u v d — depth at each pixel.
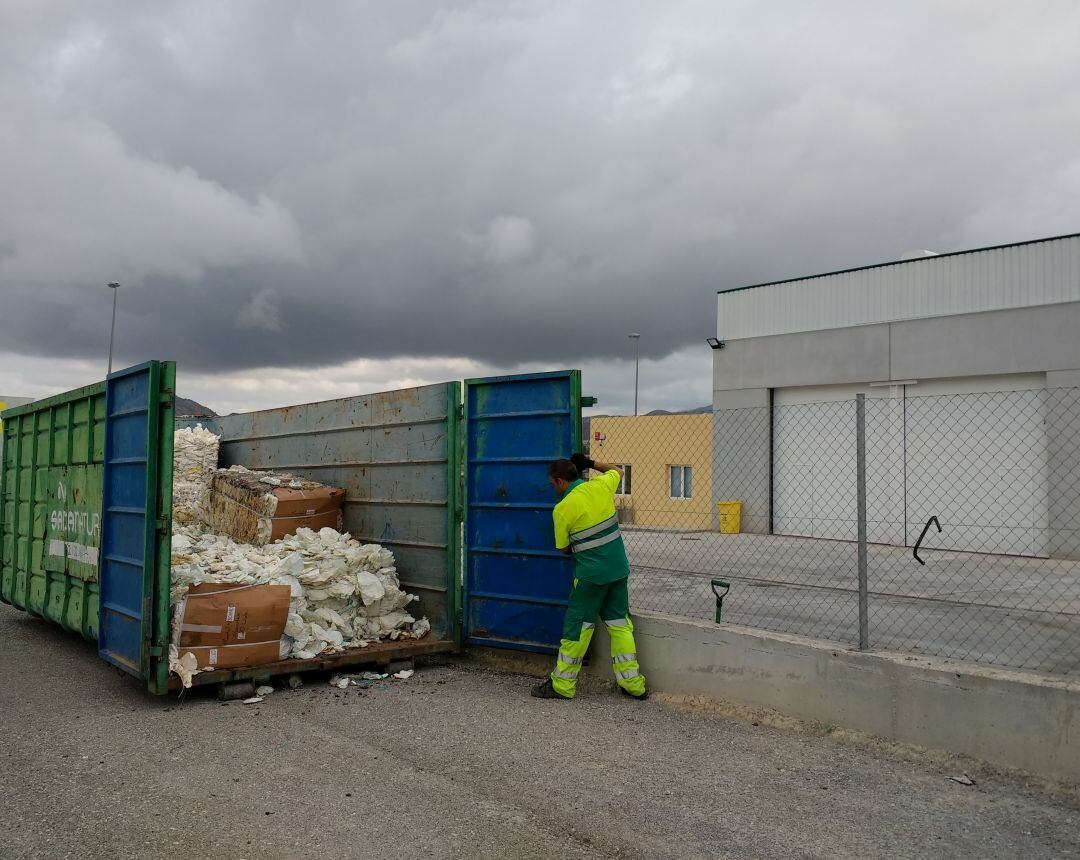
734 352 23.42
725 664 6.34
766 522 22.30
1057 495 17.59
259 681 6.82
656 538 17.73
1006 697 4.89
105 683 7.24
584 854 3.85
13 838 3.98
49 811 4.32
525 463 7.66
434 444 8.31
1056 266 18.05
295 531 8.71
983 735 4.98
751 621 9.27
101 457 7.58
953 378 19.45
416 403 8.54
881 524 20.08
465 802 4.46
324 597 7.57
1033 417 18.19
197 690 6.95
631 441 26.67
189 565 7.04
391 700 6.66
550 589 7.48
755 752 5.34
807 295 22.02
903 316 20.27
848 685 5.61
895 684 5.38
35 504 9.34
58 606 8.52
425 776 4.88
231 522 9.31
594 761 5.16
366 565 8.23
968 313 19.20
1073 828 4.16
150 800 4.48
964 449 19.08
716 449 23.58
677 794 4.60
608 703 6.58
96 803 4.43
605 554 6.67
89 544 7.76
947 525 19.08
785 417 22.39
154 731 5.79
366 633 7.86
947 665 5.21
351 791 4.62
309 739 5.61
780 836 4.06
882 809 4.40
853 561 15.68
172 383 6.52
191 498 10.33
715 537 20.44
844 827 4.17
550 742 5.55
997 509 18.45
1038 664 7.12
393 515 8.77
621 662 6.71
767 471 22.38
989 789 4.68
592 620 6.74
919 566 15.11
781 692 5.98
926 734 5.22
